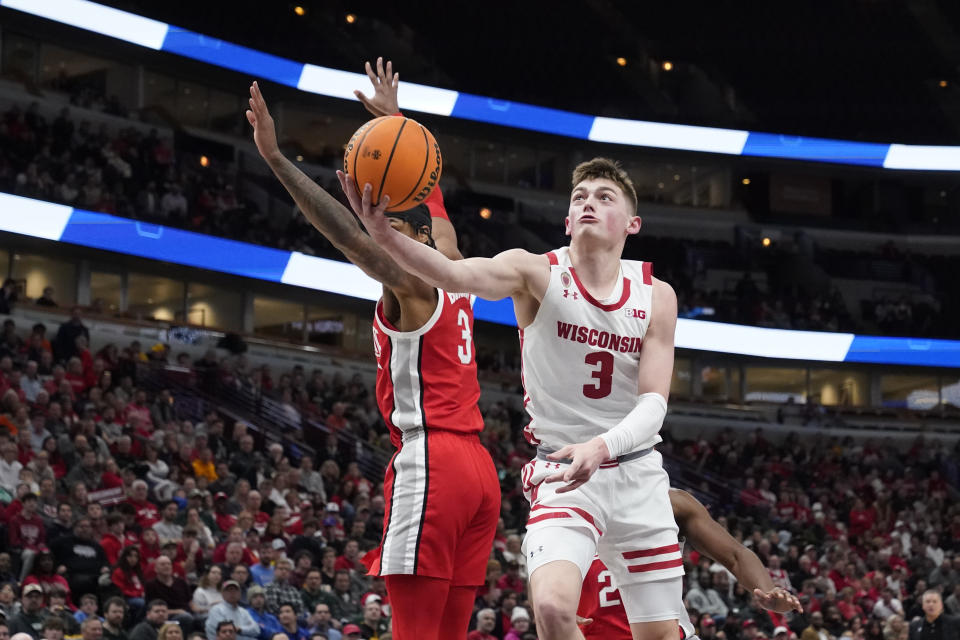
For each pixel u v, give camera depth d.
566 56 36.62
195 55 29.48
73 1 27.34
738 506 24.75
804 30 35.16
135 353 20.84
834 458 29.00
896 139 37.22
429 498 3.75
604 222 3.60
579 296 3.60
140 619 10.53
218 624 10.28
